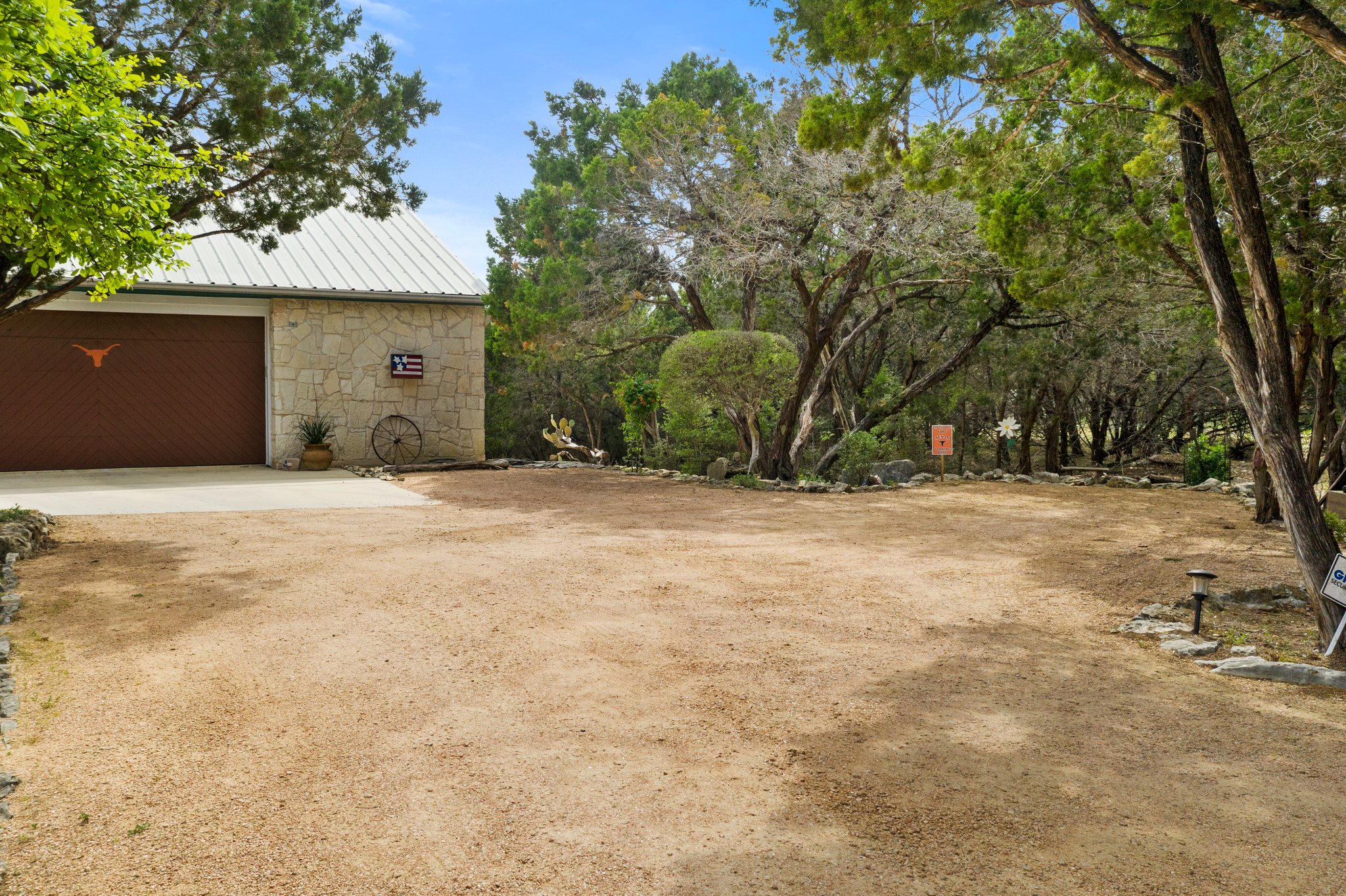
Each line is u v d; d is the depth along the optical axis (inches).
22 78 184.4
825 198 539.8
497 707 162.4
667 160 605.0
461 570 276.8
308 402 593.6
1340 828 121.0
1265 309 219.5
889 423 763.4
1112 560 306.0
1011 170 312.0
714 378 545.6
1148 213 353.7
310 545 314.8
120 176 211.2
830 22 263.7
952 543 337.1
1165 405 845.8
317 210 415.8
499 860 110.3
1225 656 201.5
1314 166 293.9
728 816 122.7
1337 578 196.7
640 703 165.9
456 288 626.8
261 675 177.0
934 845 115.3
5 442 542.3
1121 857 112.6
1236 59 325.1
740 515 407.2
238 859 108.9
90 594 237.3
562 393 1019.3
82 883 102.6
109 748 140.9
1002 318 682.8
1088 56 244.2
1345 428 364.5
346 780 131.7
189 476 538.0
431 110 433.1
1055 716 162.4
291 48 377.4
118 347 567.2
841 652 198.4
